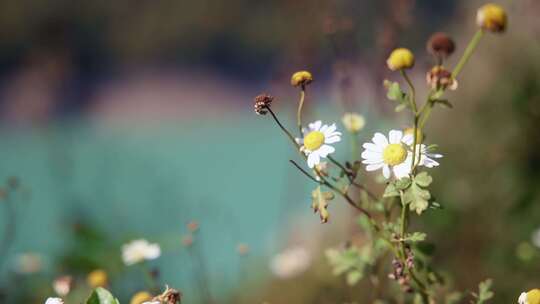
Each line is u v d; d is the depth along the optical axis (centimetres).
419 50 545
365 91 454
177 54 2066
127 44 2038
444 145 591
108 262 418
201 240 570
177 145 1335
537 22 491
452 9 1184
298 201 688
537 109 549
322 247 558
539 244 412
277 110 577
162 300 214
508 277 438
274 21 2062
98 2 2027
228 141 1346
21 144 1302
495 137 564
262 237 740
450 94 632
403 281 224
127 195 688
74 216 562
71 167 716
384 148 214
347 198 228
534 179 523
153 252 310
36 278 436
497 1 659
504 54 612
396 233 222
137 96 1831
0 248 584
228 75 2019
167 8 2091
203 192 952
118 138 1399
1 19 1859
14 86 1561
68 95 1670
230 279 571
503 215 504
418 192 205
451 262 463
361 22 475
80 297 371
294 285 527
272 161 1144
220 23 2052
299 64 516
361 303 324
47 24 1159
